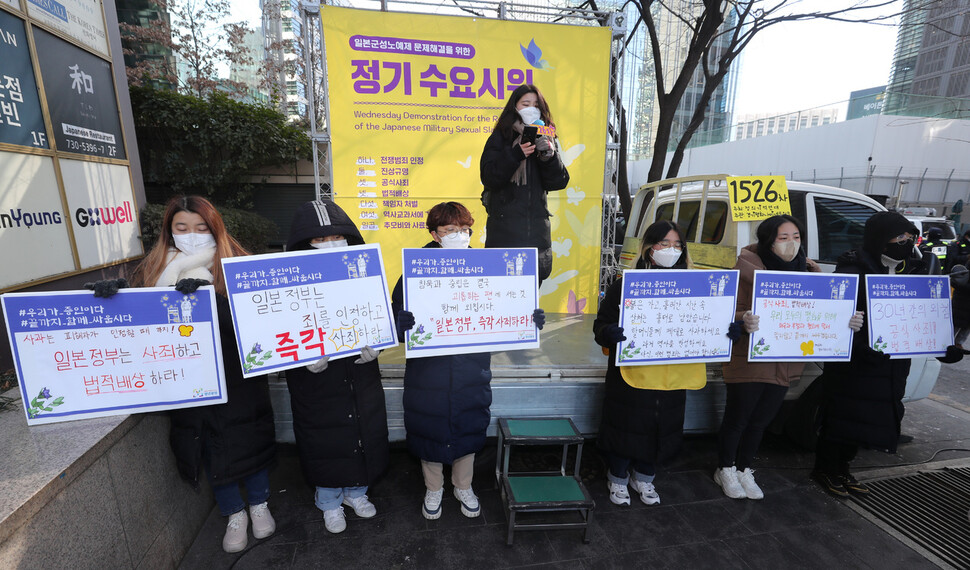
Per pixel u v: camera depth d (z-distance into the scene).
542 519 2.44
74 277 3.95
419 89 3.79
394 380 2.73
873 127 13.84
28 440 1.58
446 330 2.18
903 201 14.15
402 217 3.98
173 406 1.85
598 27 3.95
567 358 3.00
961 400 4.32
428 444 2.21
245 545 2.17
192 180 8.08
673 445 2.40
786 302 2.46
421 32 3.70
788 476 2.94
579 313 4.39
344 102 3.73
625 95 13.60
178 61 10.64
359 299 2.05
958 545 2.35
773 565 2.19
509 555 2.19
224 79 10.98
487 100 3.89
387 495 2.63
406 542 2.26
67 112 3.92
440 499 2.40
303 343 1.95
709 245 3.73
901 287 2.54
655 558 2.21
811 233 3.71
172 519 2.04
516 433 2.40
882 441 2.54
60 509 1.39
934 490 2.82
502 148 2.55
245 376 1.86
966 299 5.19
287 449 3.08
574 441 2.38
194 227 1.94
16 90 3.35
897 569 2.19
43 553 1.32
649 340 2.33
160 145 8.03
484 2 3.85
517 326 2.26
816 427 3.07
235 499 2.11
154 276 1.91
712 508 2.59
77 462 1.46
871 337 2.50
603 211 4.30
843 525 2.48
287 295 1.93
